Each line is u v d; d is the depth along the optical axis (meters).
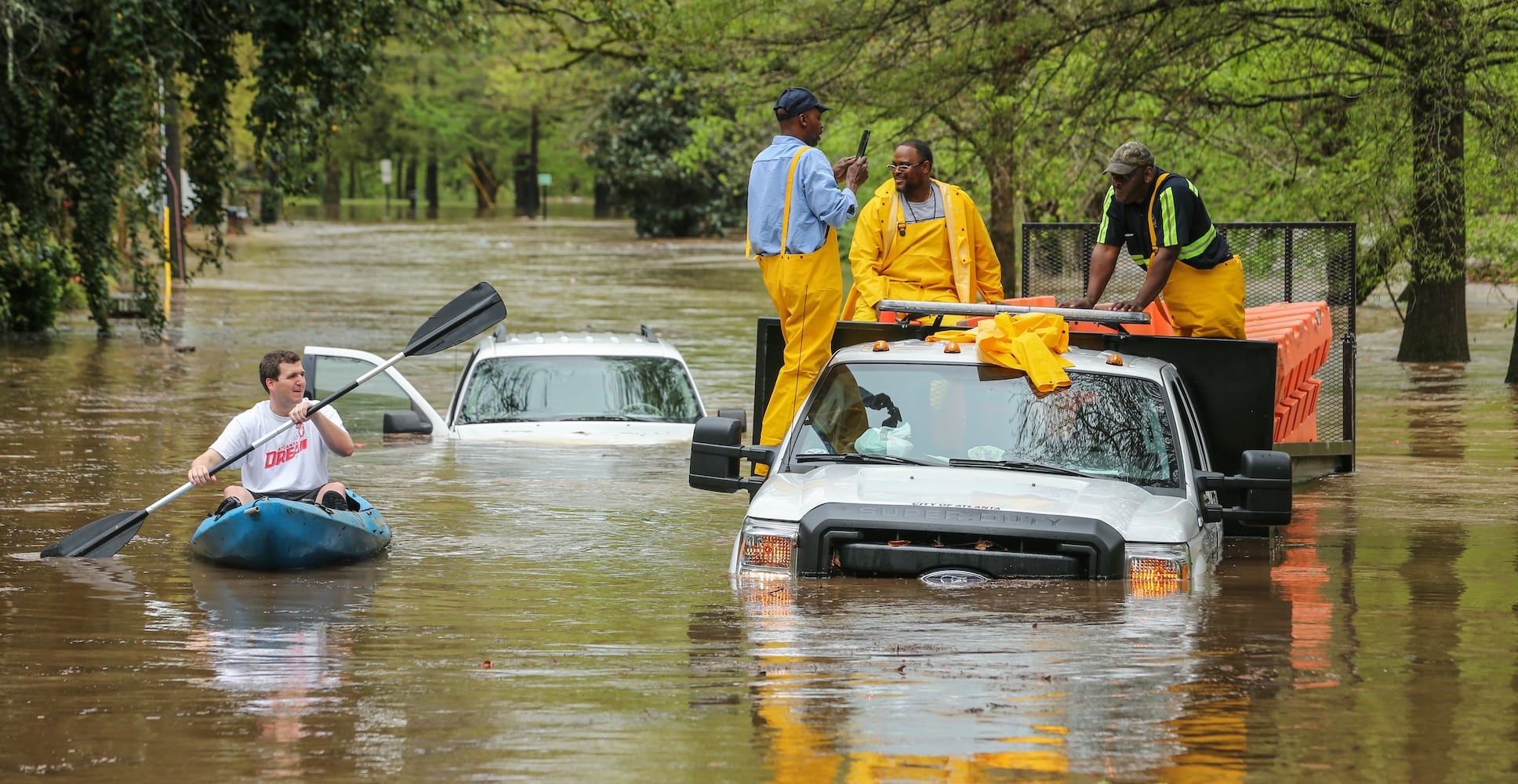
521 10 69.19
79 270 58.22
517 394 30.73
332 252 113.56
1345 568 17.67
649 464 26.08
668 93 90.00
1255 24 46.69
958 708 11.65
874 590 15.31
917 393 17.28
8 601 16.08
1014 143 51.31
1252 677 12.52
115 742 10.96
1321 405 27.95
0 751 10.77
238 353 51.03
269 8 53.12
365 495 23.16
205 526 17.86
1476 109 43.47
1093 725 11.22
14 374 44.09
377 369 20.05
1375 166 45.56
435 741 10.96
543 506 22.25
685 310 69.38
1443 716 11.50
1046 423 16.86
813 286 19.33
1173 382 17.98
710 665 13.02
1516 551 18.95
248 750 10.77
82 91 54.75
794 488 16.16
